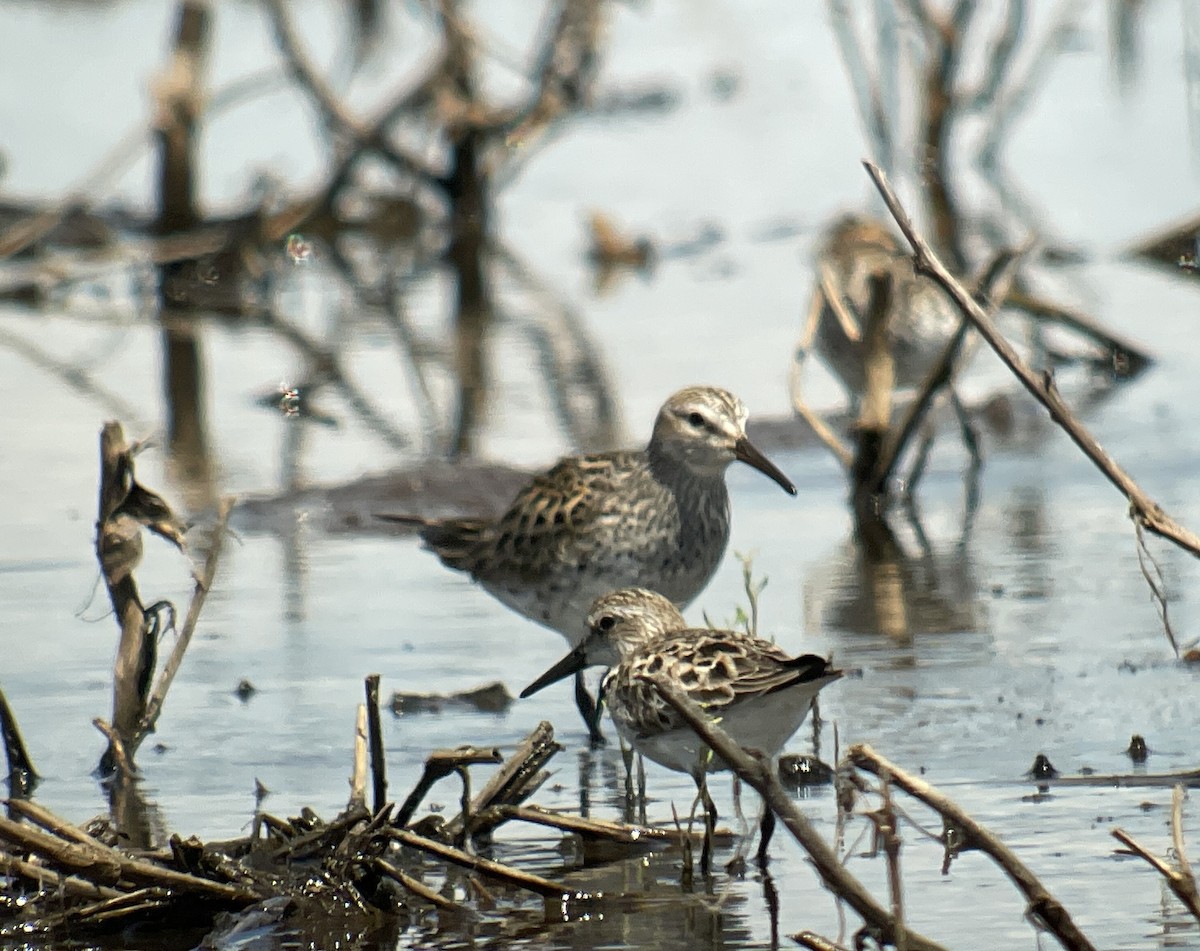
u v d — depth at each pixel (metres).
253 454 16.11
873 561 13.06
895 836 6.71
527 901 7.93
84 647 11.54
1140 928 7.33
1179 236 21.14
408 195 24.36
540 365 18.75
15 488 15.23
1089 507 14.20
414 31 29.78
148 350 20.09
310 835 8.18
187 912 7.93
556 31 23.30
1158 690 10.25
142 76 29.06
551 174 26.67
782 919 7.65
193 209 23.03
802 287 21.39
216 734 10.05
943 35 22.06
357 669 11.12
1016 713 9.98
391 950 7.50
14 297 22.28
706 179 25.89
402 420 17.09
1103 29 29.67
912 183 23.36
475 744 9.93
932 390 14.45
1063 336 18.94
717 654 8.52
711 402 11.30
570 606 11.36
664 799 9.16
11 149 26.02
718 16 32.69
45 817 8.03
